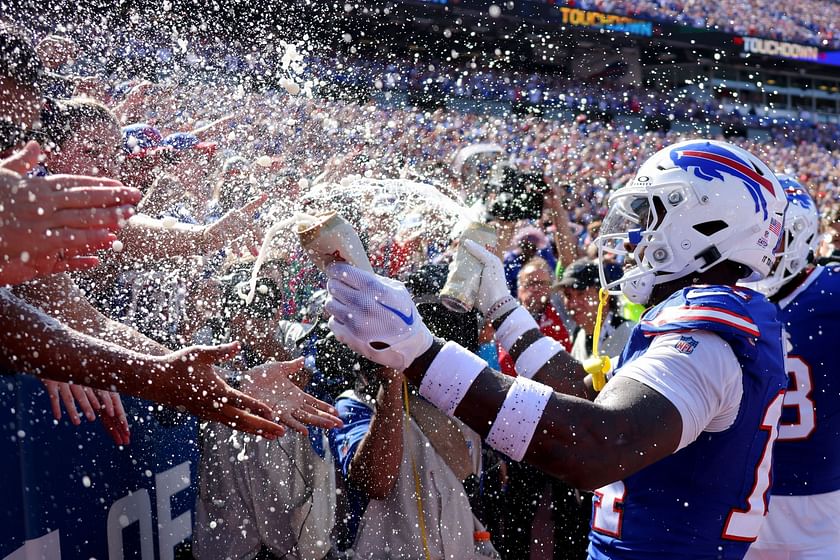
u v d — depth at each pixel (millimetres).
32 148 1105
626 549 1394
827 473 2033
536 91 11844
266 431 1390
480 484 2312
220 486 2016
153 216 2012
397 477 2023
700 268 1433
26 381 1503
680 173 1433
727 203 1410
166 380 1333
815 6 16500
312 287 2121
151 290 1871
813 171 13859
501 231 2863
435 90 10594
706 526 1343
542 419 1159
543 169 8570
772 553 2078
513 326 1802
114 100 2783
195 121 3010
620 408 1184
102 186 1124
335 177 2633
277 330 2047
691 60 14781
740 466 1342
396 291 1190
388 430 1953
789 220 1938
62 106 1593
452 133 8016
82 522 1632
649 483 1379
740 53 15586
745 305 1382
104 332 1550
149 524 1829
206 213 2158
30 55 1421
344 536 2096
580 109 12641
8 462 1458
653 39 14070
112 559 1715
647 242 1447
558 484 2523
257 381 1608
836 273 2064
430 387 1208
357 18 9844
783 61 16125
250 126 3385
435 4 10555
